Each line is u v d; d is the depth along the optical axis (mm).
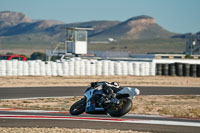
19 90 81562
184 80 115938
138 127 39719
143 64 124250
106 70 120375
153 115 49000
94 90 39531
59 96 72688
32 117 45062
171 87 95812
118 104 37875
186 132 37625
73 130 36125
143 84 99938
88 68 118500
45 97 70812
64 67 115812
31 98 68750
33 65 113312
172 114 50312
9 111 50031
